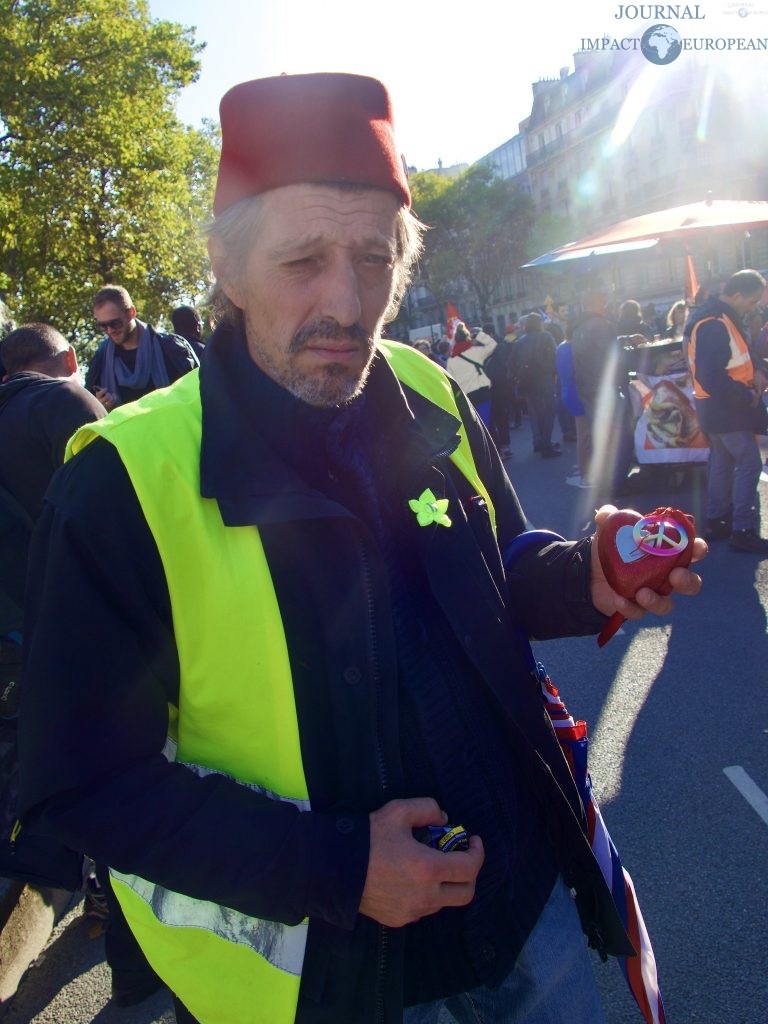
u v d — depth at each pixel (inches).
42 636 40.5
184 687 43.5
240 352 48.4
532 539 59.1
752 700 149.9
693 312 239.1
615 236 426.0
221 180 45.5
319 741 44.1
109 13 883.4
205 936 44.9
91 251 896.3
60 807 39.6
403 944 44.9
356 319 44.2
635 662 172.7
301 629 43.8
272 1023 43.9
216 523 43.2
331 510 43.6
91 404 102.5
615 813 122.6
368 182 43.4
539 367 435.5
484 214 2377.0
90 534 41.1
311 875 39.4
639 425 305.6
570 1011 52.6
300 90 42.8
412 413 52.7
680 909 102.0
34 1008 100.3
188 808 40.1
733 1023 86.0
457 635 48.8
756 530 228.4
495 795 49.6
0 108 786.2
